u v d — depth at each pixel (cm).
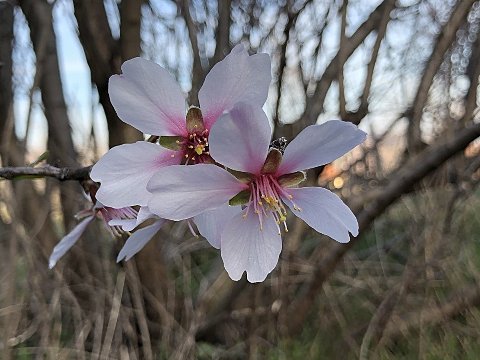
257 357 23
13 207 23
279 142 8
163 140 8
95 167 8
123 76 8
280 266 23
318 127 7
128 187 8
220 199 8
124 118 8
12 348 23
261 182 8
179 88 8
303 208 8
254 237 8
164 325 23
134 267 22
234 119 7
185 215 7
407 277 23
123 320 22
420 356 22
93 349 22
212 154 7
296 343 23
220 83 8
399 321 23
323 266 21
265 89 8
